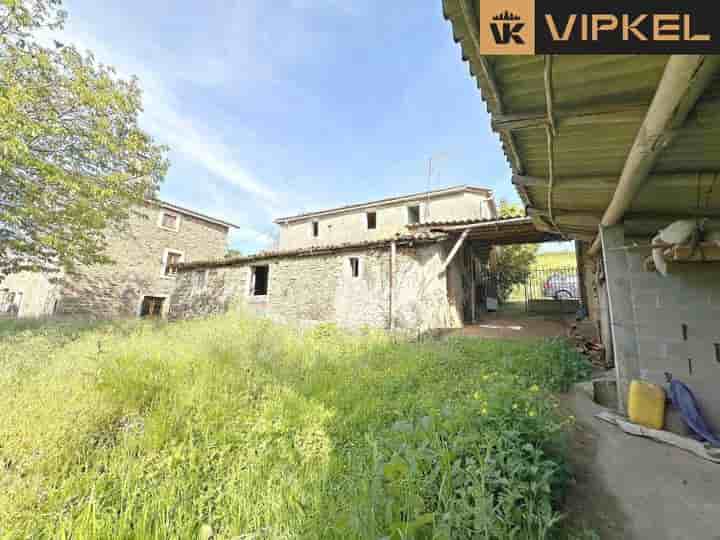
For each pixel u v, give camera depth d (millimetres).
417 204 13547
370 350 5480
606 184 2613
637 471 2168
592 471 2178
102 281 12430
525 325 8469
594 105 1724
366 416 2803
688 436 2639
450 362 4535
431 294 7852
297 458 2223
